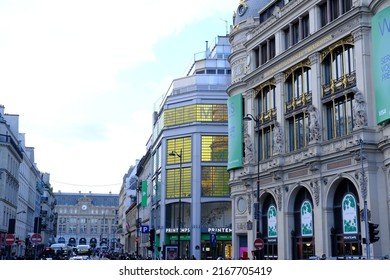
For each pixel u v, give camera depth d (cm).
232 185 5141
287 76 4334
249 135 4862
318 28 3925
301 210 4062
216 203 6594
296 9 4203
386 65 3131
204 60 7450
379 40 3212
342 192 3619
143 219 9800
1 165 6606
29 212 9806
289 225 4138
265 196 4597
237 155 5003
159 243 6950
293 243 4128
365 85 3356
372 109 3338
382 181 3259
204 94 6838
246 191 4856
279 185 4272
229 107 5222
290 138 4278
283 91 4359
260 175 4556
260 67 4650
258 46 4881
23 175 8712
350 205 3494
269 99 4638
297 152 4056
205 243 6481
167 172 6981
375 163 3284
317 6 3959
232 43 5372
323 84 3834
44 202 13250
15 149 7169
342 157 3509
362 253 3222
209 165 6669
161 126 7388
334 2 3828
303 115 4100
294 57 4184
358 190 3322
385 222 3203
